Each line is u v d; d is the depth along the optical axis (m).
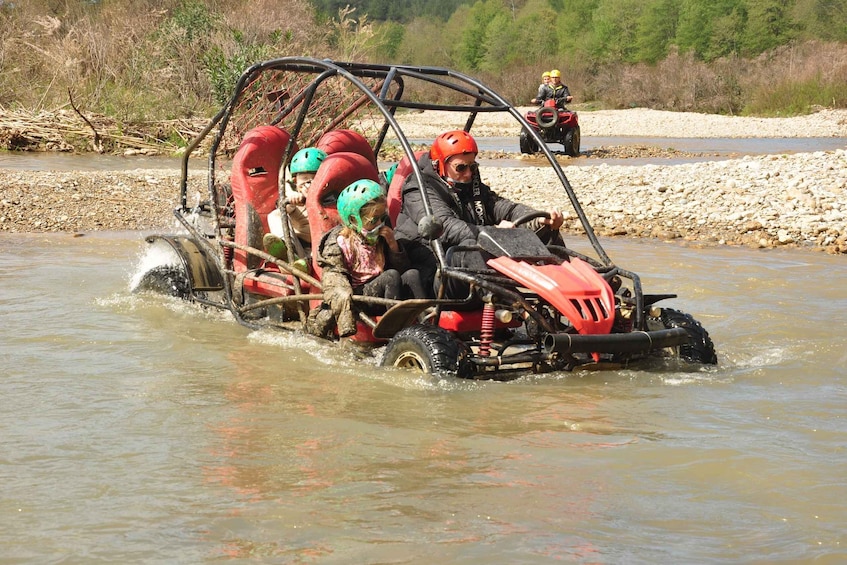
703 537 4.65
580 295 7.57
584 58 83.38
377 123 32.31
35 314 9.58
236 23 34.91
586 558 4.42
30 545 4.54
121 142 28.61
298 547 4.52
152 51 33.31
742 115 57.34
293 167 9.03
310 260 8.72
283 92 11.30
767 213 16.45
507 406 6.77
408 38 132.12
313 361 7.95
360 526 4.75
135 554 4.45
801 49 72.00
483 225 8.54
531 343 7.96
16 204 16.75
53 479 5.34
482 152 31.73
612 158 29.80
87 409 6.62
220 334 8.92
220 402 6.81
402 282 8.09
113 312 9.76
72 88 31.56
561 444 5.97
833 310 10.05
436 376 7.18
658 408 6.75
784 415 6.59
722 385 7.40
